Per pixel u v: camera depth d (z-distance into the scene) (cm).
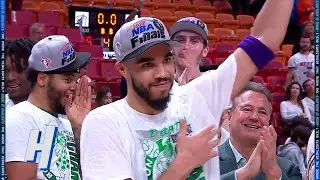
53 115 296
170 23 1238
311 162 297
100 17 977
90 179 223
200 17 1324
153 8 1332
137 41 224
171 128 233
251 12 1411
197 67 383
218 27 1323
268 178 270
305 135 625
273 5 243
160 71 226
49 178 283
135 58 226
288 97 896
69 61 296
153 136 230
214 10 1394
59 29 967
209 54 1074
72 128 300
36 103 295
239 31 1281
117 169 222
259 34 245
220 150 318
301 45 1025
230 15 1352
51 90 296
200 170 233
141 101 231
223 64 246
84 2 1210
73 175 292
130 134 229
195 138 225
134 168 226
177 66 379
